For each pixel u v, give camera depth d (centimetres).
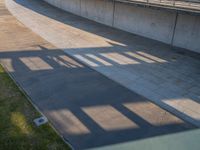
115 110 1081
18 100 1114
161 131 948
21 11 3281
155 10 2023
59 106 1091
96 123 980
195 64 1633
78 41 2069
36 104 1100
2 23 2556
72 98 1166
